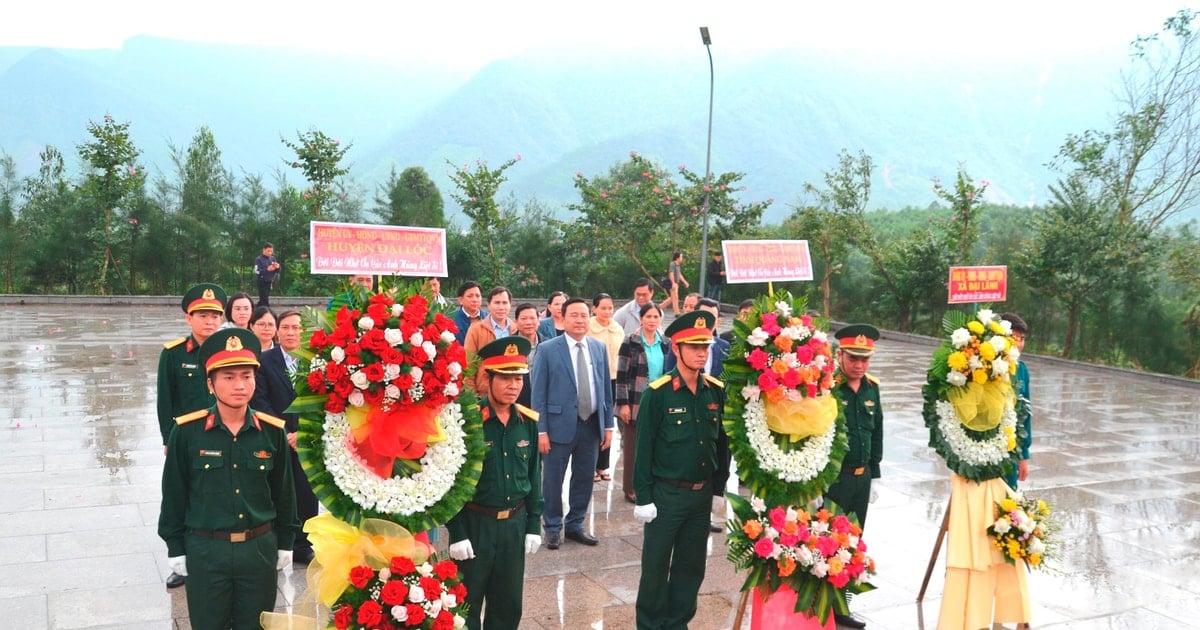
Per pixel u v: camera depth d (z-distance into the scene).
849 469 5.91
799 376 4.93
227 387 4.13
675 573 5.39
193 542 4.13
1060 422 13.28
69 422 10.31
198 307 6.09
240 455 4.20
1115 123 24.02
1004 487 5.73
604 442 7.13
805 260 11.05
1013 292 23.58
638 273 30.25
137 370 13.88
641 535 7.25
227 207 27.56
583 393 6.96
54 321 20.17
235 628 4.28
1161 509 8.63
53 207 26.05
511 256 30.39
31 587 5.72
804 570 4.99
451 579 4.13
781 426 5.10
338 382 3.94
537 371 6.96
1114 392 16.70
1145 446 11.64
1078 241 21.48
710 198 28.41
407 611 3.86
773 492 5.16
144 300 24.69
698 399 5.28
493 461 4.73
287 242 27.55
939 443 5.68
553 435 6.87
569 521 7.09
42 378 13.01
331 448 4.05
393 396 3.92
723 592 6.09
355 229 8.89
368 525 4.02
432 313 4.25
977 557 5.54
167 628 5.20
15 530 6.75
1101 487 9.42
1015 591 5.65
